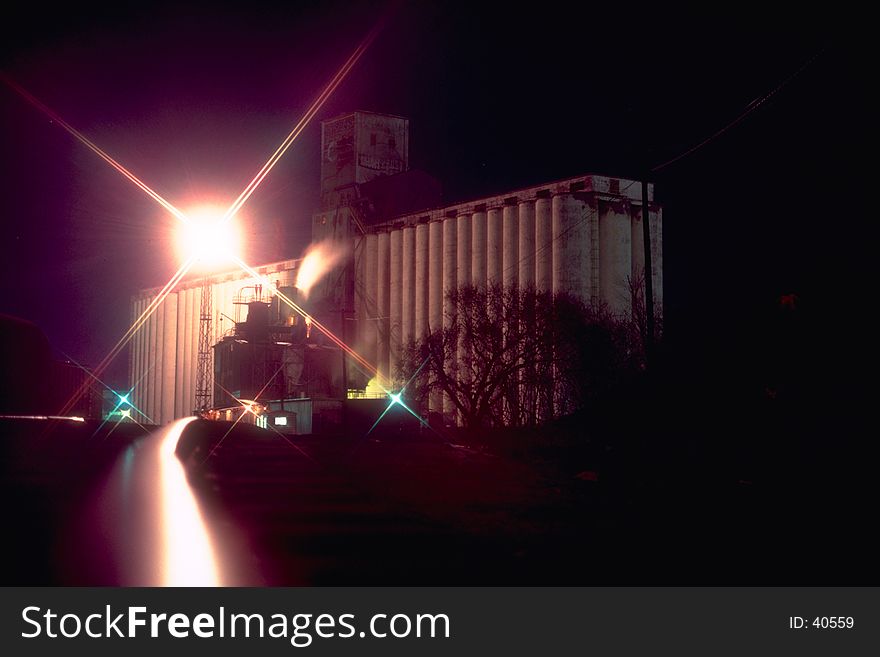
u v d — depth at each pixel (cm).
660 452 3469
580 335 5791
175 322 13425
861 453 2817
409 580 952
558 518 1725
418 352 6525
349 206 9969
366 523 1328
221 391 11219
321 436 5241
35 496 1345
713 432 3612
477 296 6056
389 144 10619
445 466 2830
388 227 9550
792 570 1240
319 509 1448
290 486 1764
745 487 2441
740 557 1334
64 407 4366
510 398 5597
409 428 7294
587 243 7444
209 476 1838
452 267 8662
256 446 2955
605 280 7438
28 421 2820
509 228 8112
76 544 985
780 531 1636
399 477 2339
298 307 10819
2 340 3042
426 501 1819
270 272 11669
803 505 2055
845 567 1267
